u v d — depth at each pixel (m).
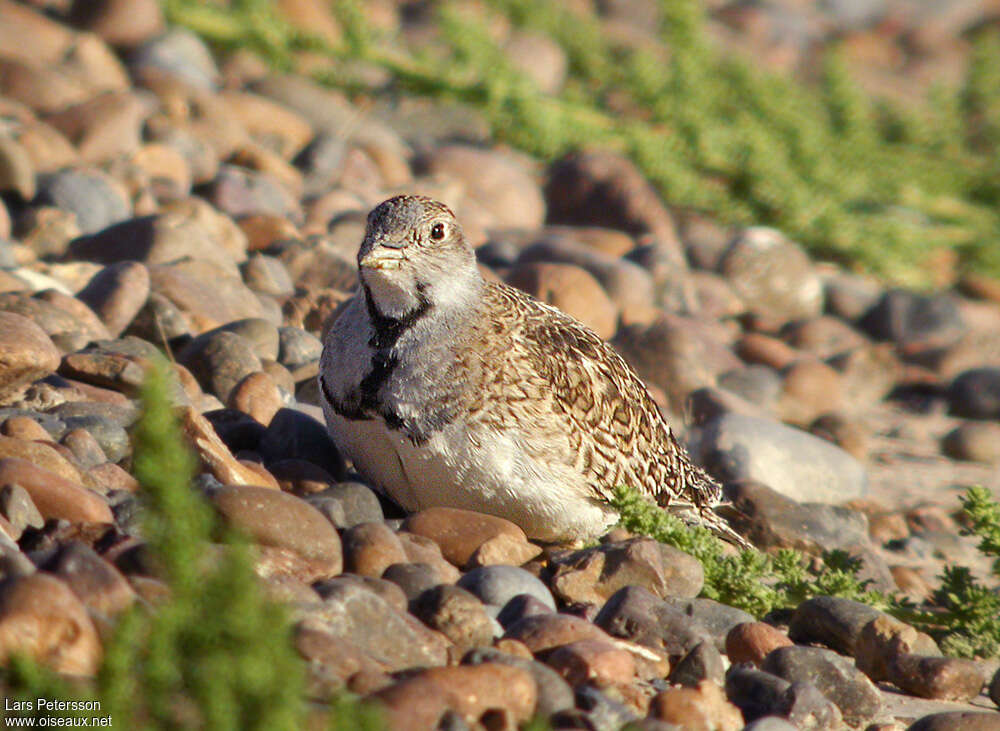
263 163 17.19
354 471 9.58
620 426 9.25
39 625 5.21
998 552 9.08
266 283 13.24
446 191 17.97
